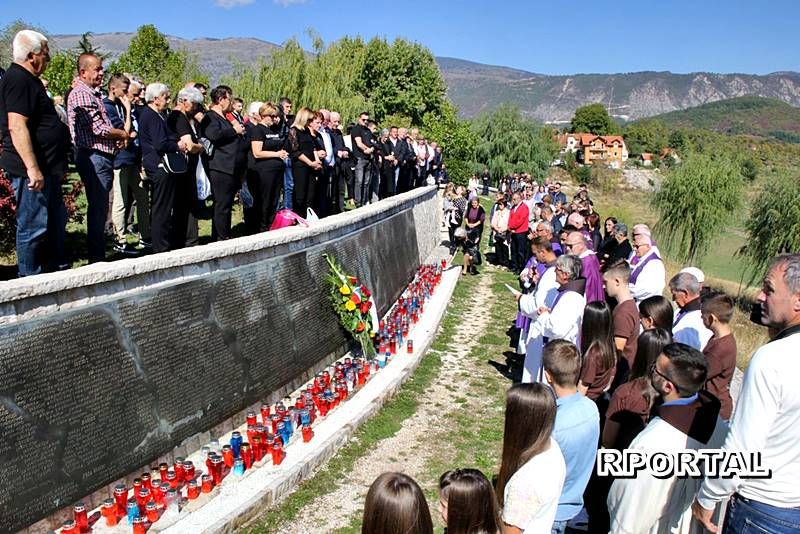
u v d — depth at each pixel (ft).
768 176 81.41
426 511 9.15
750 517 10.75
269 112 29.35
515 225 57.88
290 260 24.80
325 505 17.87
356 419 22.80
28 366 13.73
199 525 15.37
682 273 21.25
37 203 17.33
